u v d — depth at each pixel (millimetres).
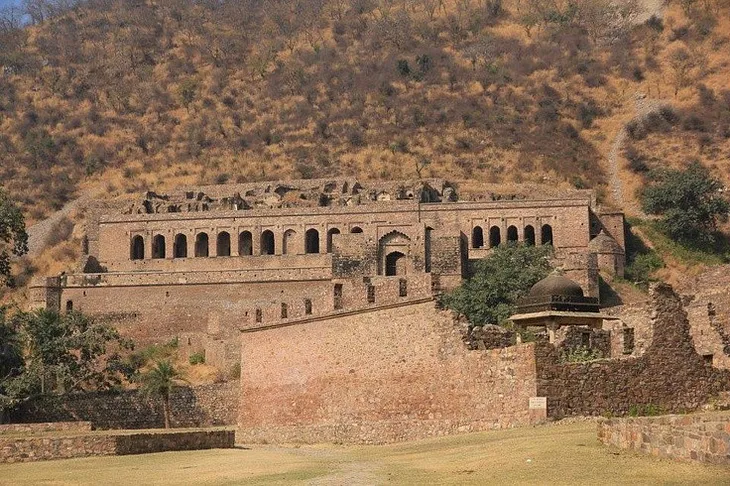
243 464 86750
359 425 106562
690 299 109188
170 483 77000
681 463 65938
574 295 99125
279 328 117688
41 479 81562
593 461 69125
